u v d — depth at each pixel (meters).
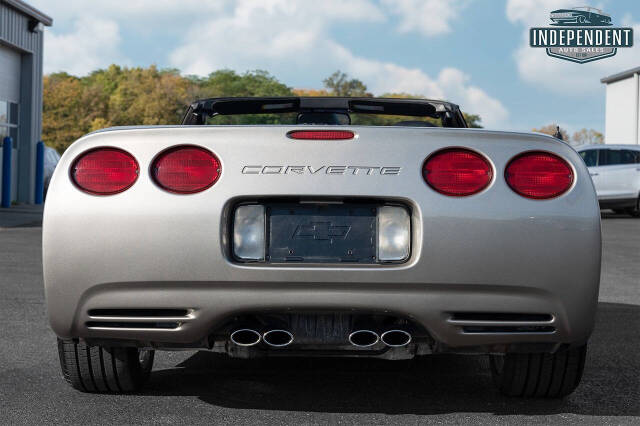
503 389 3.43
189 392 3.50
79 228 2.85
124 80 120.25
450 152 2.87
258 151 2.85
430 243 2.79
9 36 20.48
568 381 3.28
